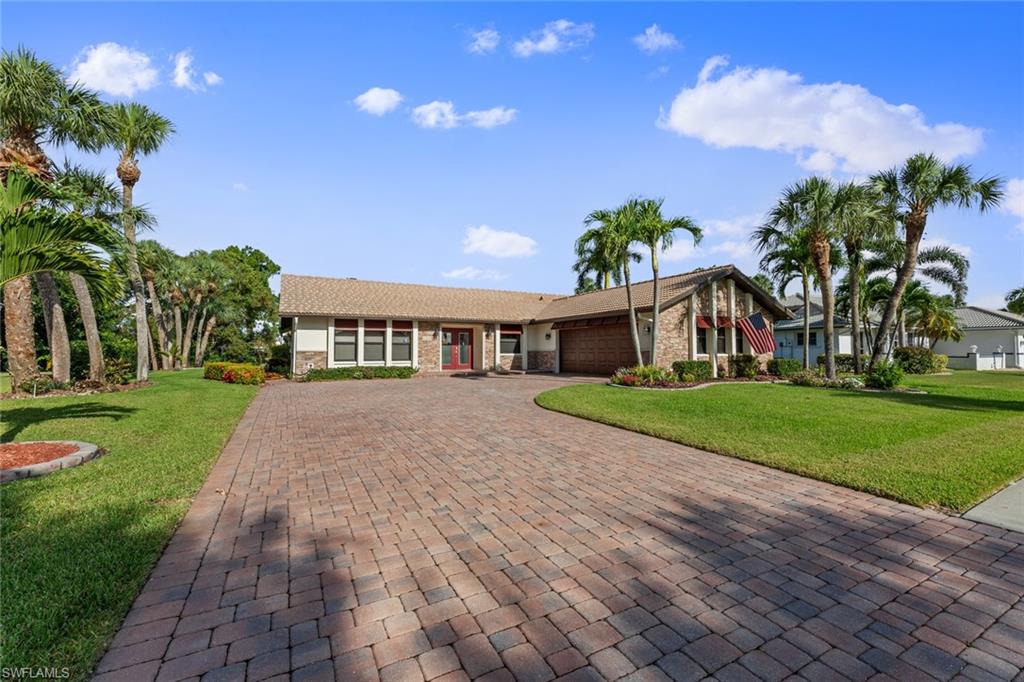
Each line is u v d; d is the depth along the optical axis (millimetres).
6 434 7836
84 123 13359
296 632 2689
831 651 2521
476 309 26156
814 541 3949
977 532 4113
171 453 6680
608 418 9664
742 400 12133
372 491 5312
